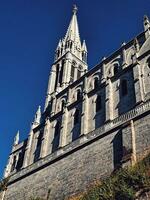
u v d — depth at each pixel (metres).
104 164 41.31
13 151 72.56
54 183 47.81
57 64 94.62
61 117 61.34
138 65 50.84
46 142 60.47
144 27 60.94
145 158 35.25
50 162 52.19
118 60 61.41
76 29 106.31
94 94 56.81
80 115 56.41
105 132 44.66
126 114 44.25
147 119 40.00
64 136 56.19
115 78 54.19
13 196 55.50
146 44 53.84
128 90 49.94
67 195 43.47
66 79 85.50
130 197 32.69
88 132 51.84
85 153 45.88
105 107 51.12
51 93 84.31
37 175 53.41
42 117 73.50
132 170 34.94
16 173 60.03
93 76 64.12
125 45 61.66
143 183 32.84
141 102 44.88
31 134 67.19
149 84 47.22
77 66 92.31
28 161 62.47
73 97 65.50
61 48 99.56
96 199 35.84
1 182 59.81
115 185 35.19
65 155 49.69
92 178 41.41
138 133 39.59
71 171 46.03
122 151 39.84
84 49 100.69
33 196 50.44
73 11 115.12
